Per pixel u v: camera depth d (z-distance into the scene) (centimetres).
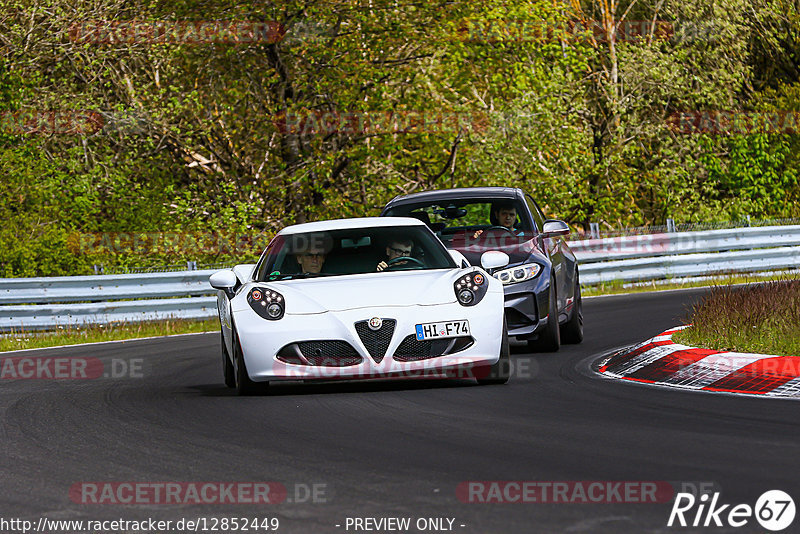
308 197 9625
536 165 9400
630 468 2067
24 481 2200
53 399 3475
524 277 4081
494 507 1820
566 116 9675
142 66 8975
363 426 2650
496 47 9175
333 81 9012
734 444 2261
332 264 3506
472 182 9625
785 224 8875
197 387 3675
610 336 4694
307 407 2991
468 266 3600
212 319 7056
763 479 1933
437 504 1853
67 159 8638
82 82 8875
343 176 9725
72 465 2341
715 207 11306
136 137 8800
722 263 8300
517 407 2858
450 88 9362
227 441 2538
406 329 3138
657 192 11381
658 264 8112
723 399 2883
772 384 3070
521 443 2359
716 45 11369
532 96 9169
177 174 9438
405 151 9400
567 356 4025
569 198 9794
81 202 8425
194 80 8956
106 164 8706
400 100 9112
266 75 8994
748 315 3834
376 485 2009
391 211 4566
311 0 8669
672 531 1650
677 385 3186
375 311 3152
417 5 8894
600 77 10919
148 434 2692
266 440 2527
